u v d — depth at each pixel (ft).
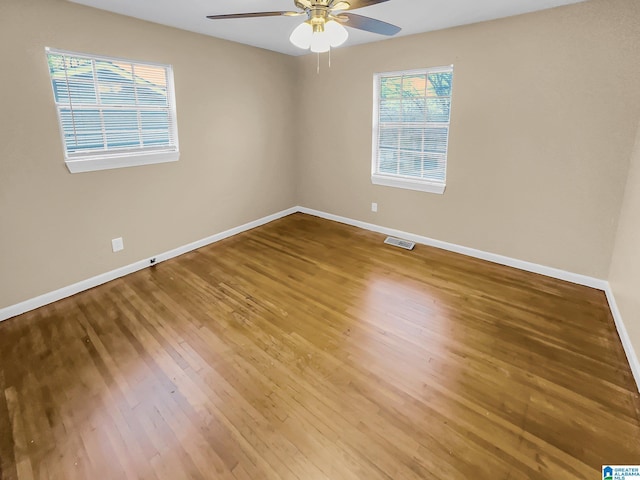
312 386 6.59
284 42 12.90
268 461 5.18
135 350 7.62
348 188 15.35
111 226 10.58
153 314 8.96
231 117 13.38
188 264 11.87
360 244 13.51
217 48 12.33
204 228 13.35
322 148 15.76
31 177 8.79
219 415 5.98
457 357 7.32
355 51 13.51
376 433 5.61
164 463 5.16
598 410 5.99
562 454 5.22
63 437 5.58
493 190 11.35
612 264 9.46
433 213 13.00
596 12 8.67
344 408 6.10
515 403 6.15
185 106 11.77
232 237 14.34
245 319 8.73
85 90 9.43
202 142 12.58
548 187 10.29
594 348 7.54
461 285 10.31
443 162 12.41
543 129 10.03
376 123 13.84
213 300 9.61
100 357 7.42
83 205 9.87
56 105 8.95
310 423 5.81
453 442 5.44
